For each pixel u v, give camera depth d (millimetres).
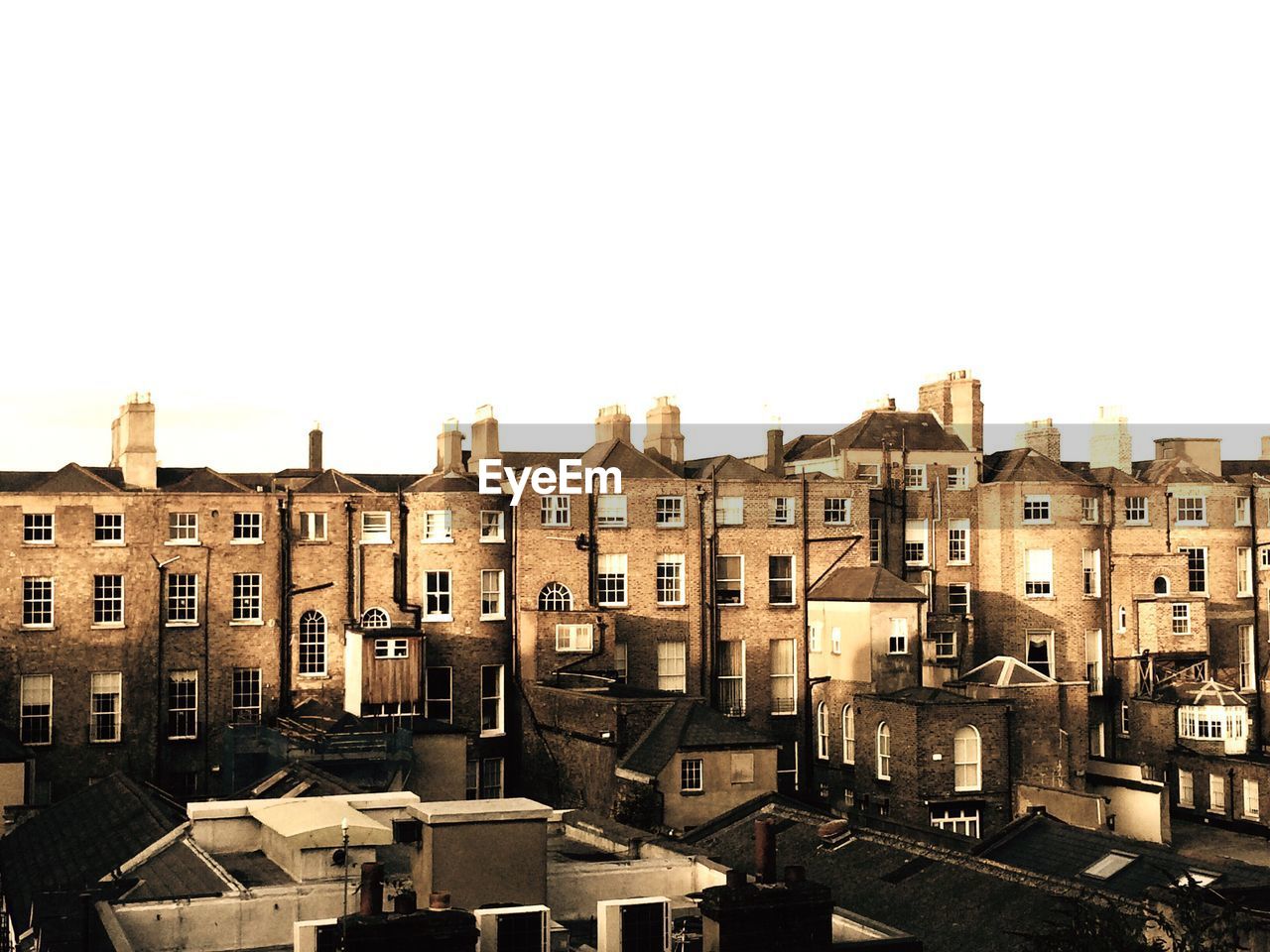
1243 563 88188
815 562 78625
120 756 68250
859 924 30297
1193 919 32188
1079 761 67688
